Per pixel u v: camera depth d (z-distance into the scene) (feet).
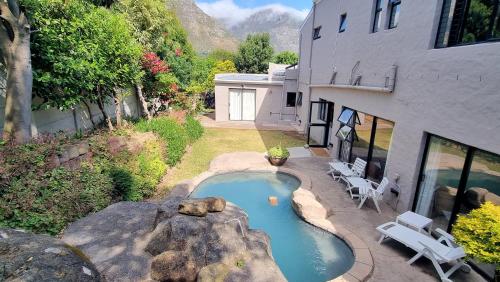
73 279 7.75
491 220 14.96
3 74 23.29
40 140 22.31
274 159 39.34
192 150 48.06
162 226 18.61
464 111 18.97
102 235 19.75
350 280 17.63
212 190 33.94
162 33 56.08
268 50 144.77
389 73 27.55
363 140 35.01
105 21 31.27
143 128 36.91
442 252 17.83
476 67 17.90
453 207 20.67
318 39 52.26
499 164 16.89
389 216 26.21
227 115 77.00
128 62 35.14
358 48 35.37
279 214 28.58
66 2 27.61
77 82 27.20
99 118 39.29
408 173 25.21
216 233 18.52
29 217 18.57
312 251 22.52
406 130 25.54
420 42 23.31
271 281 16.08
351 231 23.61
